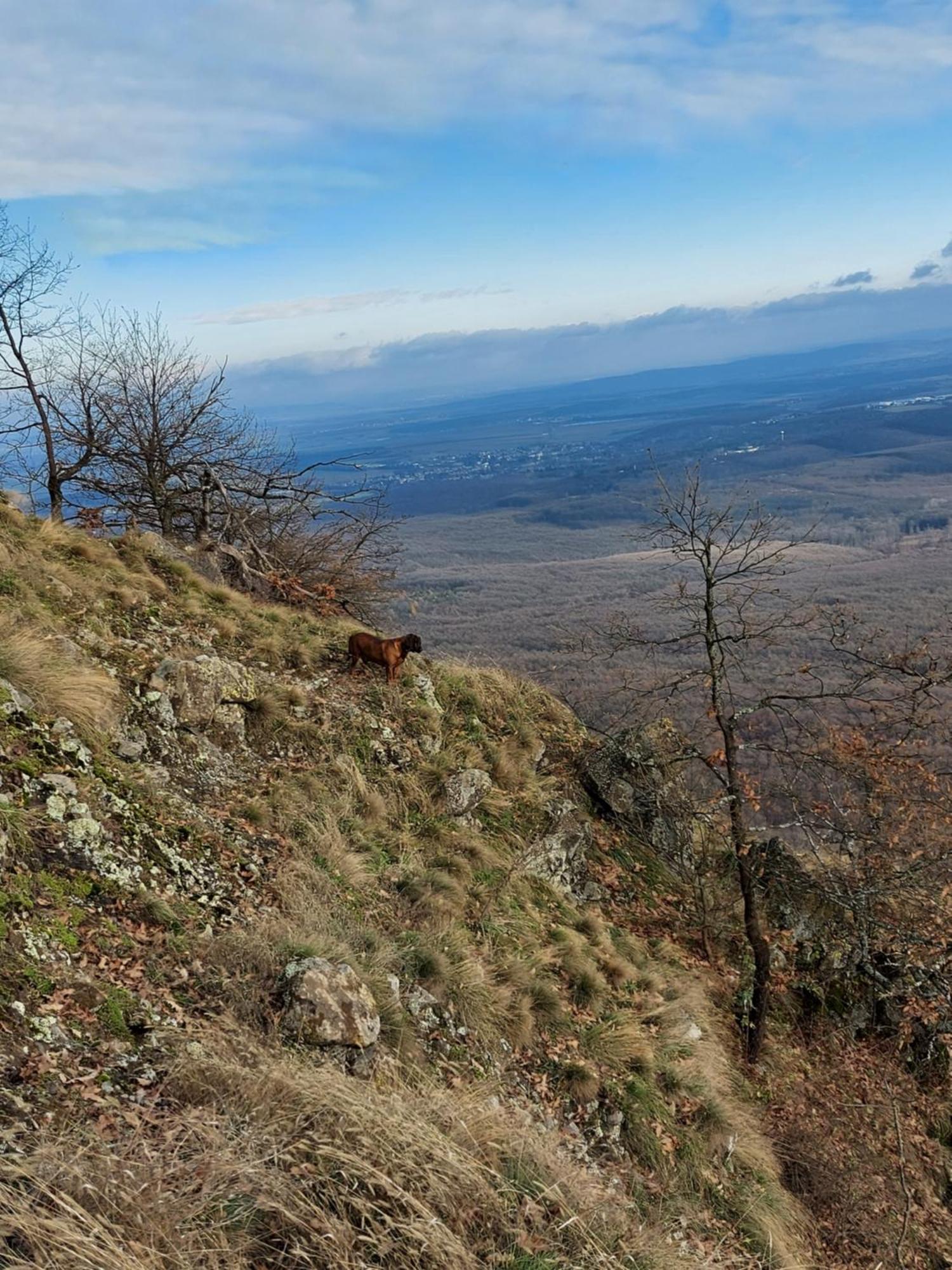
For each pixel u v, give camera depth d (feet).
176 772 23.11
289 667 32.50
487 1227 13.35
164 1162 11.35
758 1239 21.01
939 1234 26.50
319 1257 11.00
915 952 32.94
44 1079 11.76
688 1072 25.00
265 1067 13.85
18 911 14.29
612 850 37.04
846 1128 28.76
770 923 36.11
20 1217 9.05
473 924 25.49
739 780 28.91
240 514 45.11
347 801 26.58
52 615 25.76
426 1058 18.75
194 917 17.46
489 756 34.73
